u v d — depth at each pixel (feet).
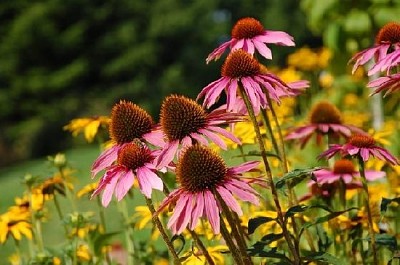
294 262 3.53
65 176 4.67
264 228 4.17
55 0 29.09
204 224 4.06
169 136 3.49
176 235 3.38
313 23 7.64
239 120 3.53
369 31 7.27
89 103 28.66
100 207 4.59
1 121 27.94
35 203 4.58
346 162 4.22
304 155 5.48
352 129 4.49
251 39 3.91
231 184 3.36
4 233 4.47
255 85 3.62
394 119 7.07
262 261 3.95
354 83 8.03
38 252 4.58
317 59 8.59
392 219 4.37
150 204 3.48
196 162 3.36
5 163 26.66
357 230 4.09
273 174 4.65
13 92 27.99
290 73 6.95
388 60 3.66
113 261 4.81
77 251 4.41
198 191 3.35
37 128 27.45
